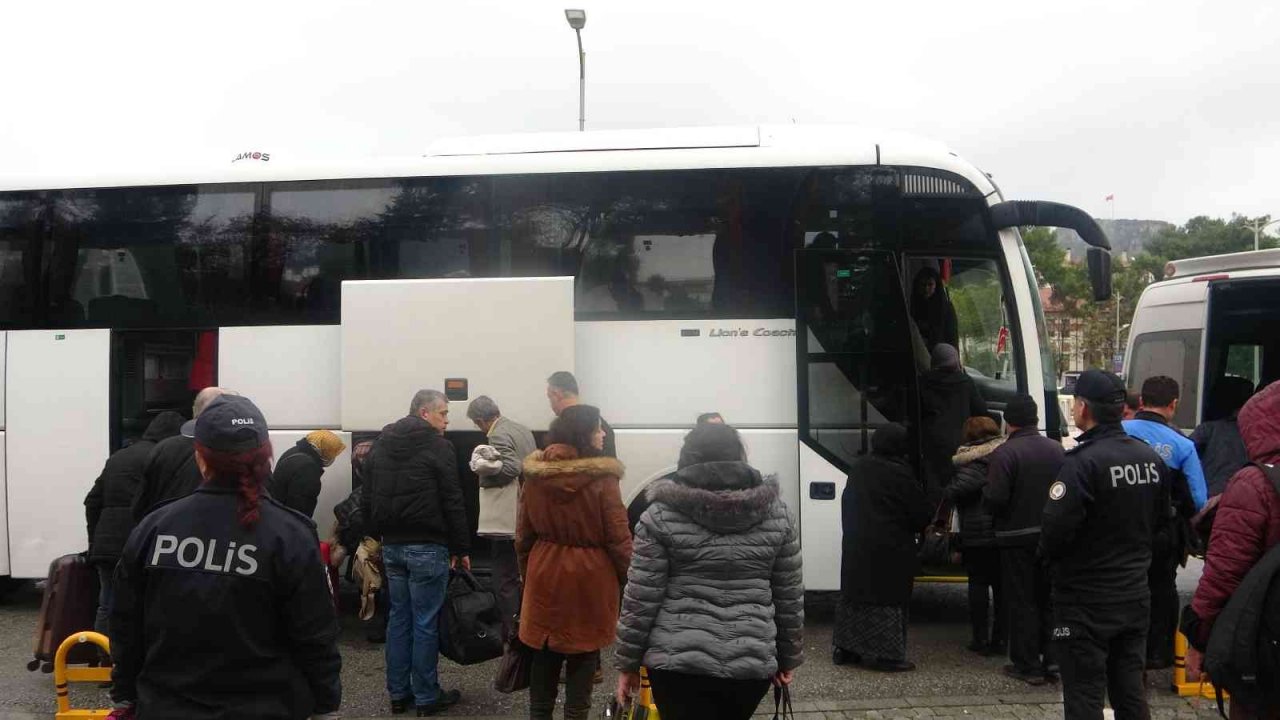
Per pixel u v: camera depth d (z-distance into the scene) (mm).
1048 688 6074
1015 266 7629
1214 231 78250
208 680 2719
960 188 7613
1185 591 9188
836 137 7730
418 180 7773
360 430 7469
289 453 6352
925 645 7184
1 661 7016
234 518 2789
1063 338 76438
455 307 7438
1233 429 7816
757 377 7445
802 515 7359
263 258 7840
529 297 7398
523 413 7352
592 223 7617
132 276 8000
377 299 7488
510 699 6031
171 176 8008
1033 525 5949
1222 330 10148
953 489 6617
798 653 3701
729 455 3725
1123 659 4465
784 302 7473
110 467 6203
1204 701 5777
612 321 7520
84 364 8016
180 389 7875
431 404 5766
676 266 7535
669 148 7777
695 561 3572
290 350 7750
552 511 4633
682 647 3496
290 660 2854
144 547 2797
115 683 2867
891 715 5613
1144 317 11320
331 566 7223
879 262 7484
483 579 7641
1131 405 6824
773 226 7523
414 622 5648
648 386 7469
